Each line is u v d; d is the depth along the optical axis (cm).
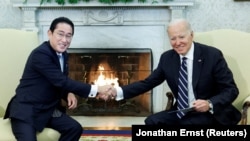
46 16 348
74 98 216
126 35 353
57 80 195
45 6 338
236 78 238
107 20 347
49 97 198
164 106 363
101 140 295
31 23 342
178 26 201
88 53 362
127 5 334
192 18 344
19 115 188
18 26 350
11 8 347
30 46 231
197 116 204
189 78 210
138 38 354
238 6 339
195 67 207
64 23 197
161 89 363
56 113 204
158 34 352
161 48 354
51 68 195
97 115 372
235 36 245
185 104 209
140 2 332
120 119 360
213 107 196
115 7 343
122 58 370
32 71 198
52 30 198
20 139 181
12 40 229
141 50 353
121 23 348
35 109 193
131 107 372
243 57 240
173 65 213
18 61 227
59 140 199
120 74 373
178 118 210
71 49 354
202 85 205
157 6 341
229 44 243
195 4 341
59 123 200
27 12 340
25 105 193
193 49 211
